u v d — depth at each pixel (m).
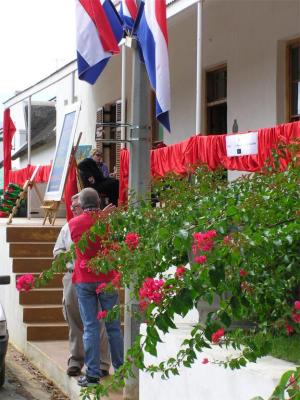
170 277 5.00
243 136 10.91
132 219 5.90
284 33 13.15
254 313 4.86
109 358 8.96
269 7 13.55
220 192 5.67
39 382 9.96
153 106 18.31
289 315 4.65
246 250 4.11
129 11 8.74
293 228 4.46
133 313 6.02
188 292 4.21
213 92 15.88
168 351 6.06
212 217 4.57
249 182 5.86
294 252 4.73
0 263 14.68
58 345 11.21
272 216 4.79
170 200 5.97
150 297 4.29
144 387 6.53
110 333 8.57
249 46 14.20
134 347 4.94
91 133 22.64
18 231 14.03
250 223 4.58
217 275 4.10
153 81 8.61
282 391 3.50
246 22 14.27
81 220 8.38
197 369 5.53
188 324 6.94
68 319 9.07
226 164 11.30
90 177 14.10
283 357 5.21
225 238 4.14
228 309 4.54
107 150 21.06
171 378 5.96
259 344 4.67
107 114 21.38
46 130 36.06
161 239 4.80
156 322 4.29
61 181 14.55
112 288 5.77
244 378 4.94
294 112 13.27
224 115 15.52
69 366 9.04
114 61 20.22
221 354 5.34
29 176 22.97
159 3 8.58
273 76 13.45
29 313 11.91
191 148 11.96
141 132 8.41
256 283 4.54
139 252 5.27
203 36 15.79
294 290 5.19
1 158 41.59
